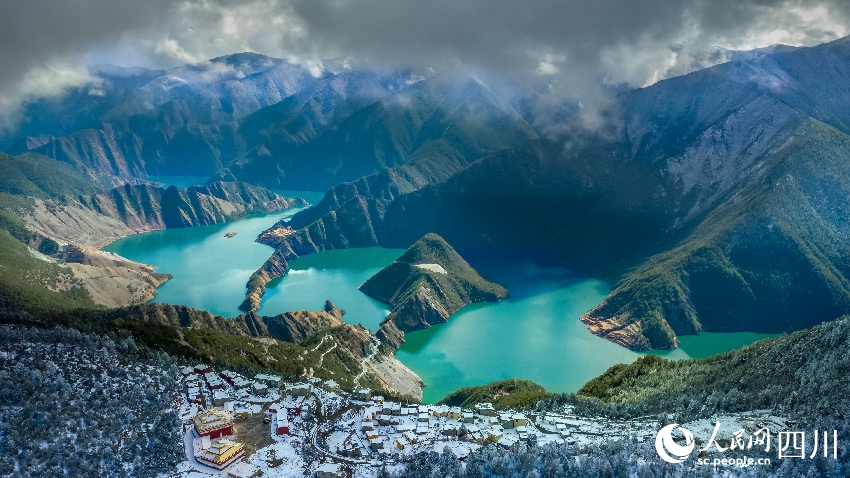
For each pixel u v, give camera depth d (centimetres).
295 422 16875
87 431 14738
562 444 16175
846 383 17712
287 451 15262
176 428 15700
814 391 18325
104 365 18238
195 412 16850
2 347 17950
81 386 16662
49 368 17000
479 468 14188
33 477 12912
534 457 14750
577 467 14275
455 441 16412
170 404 17062
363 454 15288
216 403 17788
